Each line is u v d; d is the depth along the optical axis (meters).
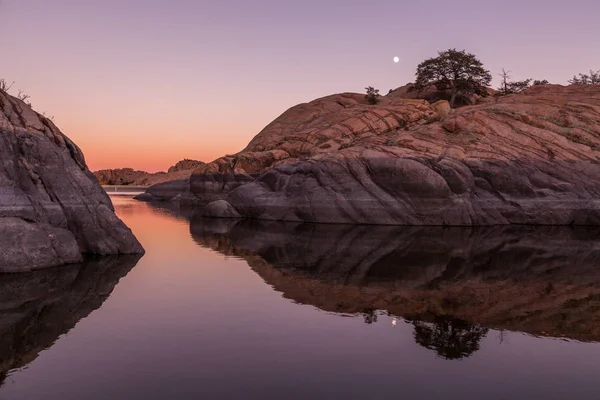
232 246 21.97
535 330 9.42
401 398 6.27
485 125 37.88
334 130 48.78
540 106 40.53
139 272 15.23
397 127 48.06
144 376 6.93
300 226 32.66
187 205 59.91
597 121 38.00
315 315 10.35
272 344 8.41
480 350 8.22
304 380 6.82
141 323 9.63
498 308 11.14
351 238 25.44
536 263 17.67
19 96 19.84
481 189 34.41
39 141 17.94
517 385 6.73
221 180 57.41
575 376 7.09
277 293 12.47
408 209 33.66
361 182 35.00
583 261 18.16
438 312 10.75
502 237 26.09
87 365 7.35
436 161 34.28
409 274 15.38
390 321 9.94
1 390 6.44
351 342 8.55
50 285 13.16
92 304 11.15
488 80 66.62
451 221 32.88
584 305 11.48
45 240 16.03
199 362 7.49
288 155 51.72
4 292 12.29
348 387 6.60
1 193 15.76
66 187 18.41
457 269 16.33
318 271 15.77
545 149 35.62
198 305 11.13
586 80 65.50
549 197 33.81
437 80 68.06
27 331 9.05
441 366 7.45
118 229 19.20
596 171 34.25
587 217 33.12
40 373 7.03
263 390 6.47
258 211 39.47
